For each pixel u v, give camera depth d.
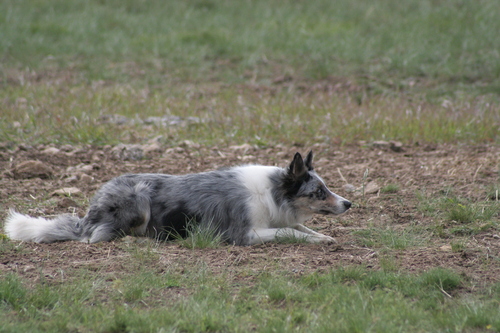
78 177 12.38
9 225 9.04
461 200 10.75
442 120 16.83
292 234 8.84
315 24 30.08
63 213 10.36
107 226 8.87
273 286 6.85
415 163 13.56
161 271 7.53
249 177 9.22
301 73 24.30
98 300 6.59
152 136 15.99
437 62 24.66
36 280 7.11
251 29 29.47
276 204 9.16
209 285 6.95
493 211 9.89
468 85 22.44
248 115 17.42
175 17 31.41
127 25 30.16
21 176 12.33
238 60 26.05
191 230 9.00
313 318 6.00
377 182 12.11
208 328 5.88
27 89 20.20
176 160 13.98
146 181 9.25
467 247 8.34
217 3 33.50
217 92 21.80
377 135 16.12
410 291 6.70
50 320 6.04
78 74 23.73
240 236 8.95
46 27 28.66
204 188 9.10
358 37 27.59
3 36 26.78
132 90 21.17
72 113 17.00
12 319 6.07
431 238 8.98
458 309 6.18
